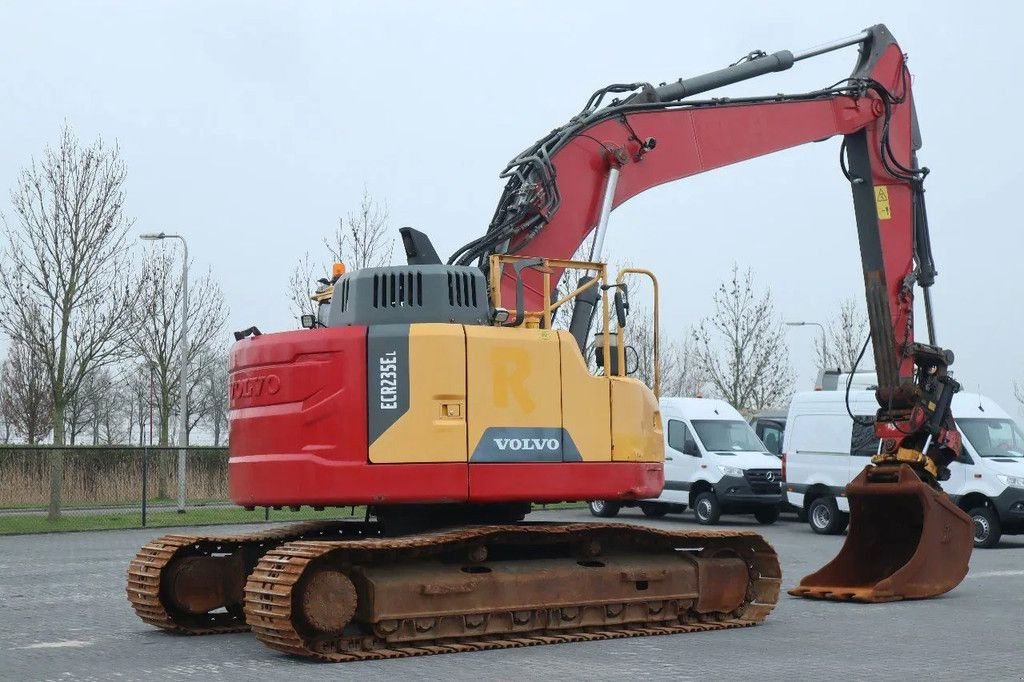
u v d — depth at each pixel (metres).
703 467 28.55
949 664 9.91
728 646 10.95
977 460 22.92
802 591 14.81
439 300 11.19
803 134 14.92
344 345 10.89
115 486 32.50
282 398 11.03
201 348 43.28
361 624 10.76
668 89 14.08
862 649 10.77
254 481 11.14
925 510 14.73
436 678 9.22
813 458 25.81
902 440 15.31
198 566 12.11
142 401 62.62
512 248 12.56
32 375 39.47
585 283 12.31
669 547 12.70
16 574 17.59
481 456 10.91
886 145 15.34
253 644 11.32
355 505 11.17
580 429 11.41
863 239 15.44
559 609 11.48
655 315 12.35
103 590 15.68
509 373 11.14
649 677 9.23
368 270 11.30
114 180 29.41
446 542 10.67
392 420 10.77
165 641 11.52
